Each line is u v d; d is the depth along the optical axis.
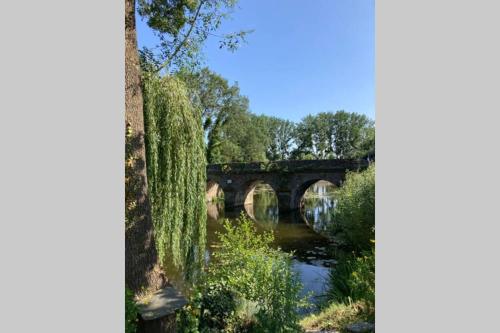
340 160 25.58
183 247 7.12
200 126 7.67
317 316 6.84
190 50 6.49
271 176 29.00
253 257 6.54
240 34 6.52
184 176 6.96
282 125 76.00
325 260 14.36
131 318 3.74
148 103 6.46
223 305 5.55
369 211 11.23
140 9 6.18
